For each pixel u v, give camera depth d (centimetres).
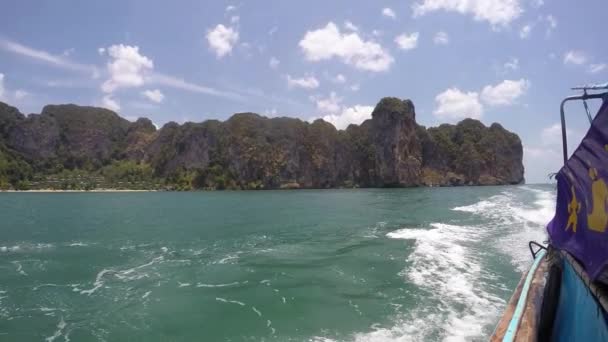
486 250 1667
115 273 1520
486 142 14875
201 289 1245
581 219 376
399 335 828
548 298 477
